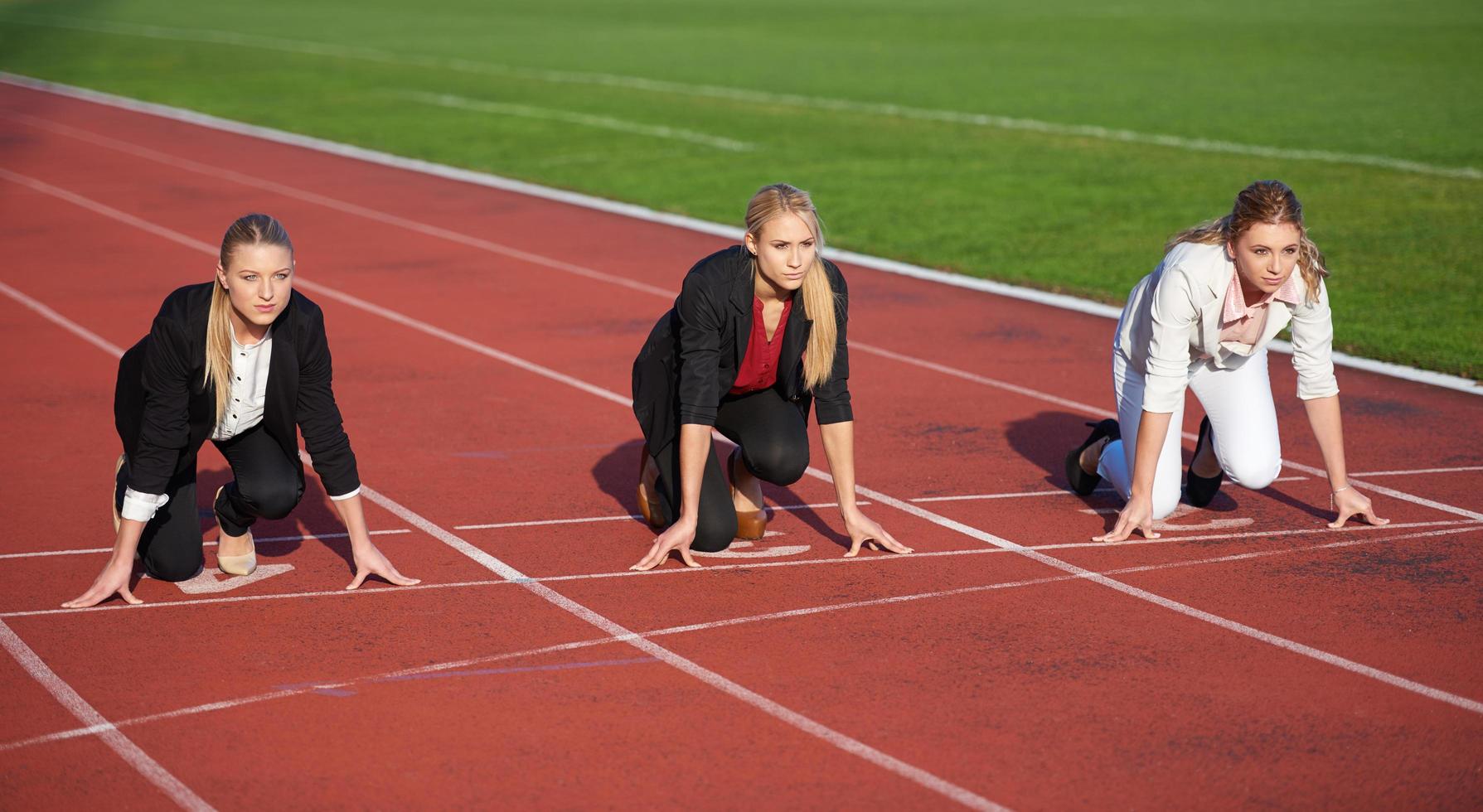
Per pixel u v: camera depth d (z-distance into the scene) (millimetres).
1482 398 7613
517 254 12445
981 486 6246
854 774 3711
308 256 12422
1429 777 3691
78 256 12562
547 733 3926
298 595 4949
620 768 3738
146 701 4129
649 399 5270
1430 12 37219
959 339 9203
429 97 24875
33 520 5789
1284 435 6996
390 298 10648
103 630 4645
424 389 8062
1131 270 11453
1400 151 17438
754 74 27375
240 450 4949
